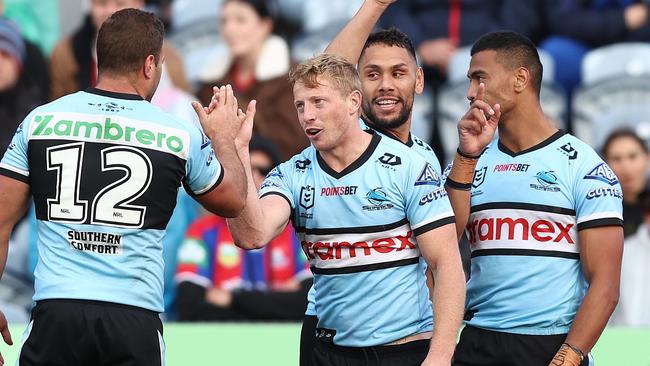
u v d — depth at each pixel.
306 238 16.73
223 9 30.77
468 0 32.97
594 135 31.61
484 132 16.52
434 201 16.09
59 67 31.52
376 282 16.36
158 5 34.34
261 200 16.58
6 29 31.25
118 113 15.54
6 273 26.58
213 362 20.75
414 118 31.52
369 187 16.25
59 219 15.35
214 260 24.53
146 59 15.84
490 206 17.17
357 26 18.39
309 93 16.03
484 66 17.17
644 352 20.50
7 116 31.08
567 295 16.91
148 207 15.45
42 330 15.25
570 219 16.88
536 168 17.03
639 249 25.61
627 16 33.16
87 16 31.50
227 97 16.22
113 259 15.33
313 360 17.16
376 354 16.48
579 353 16.41
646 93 31.78
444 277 15.86
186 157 15.65
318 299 16.88
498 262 17.09
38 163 15.45
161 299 15.76
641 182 28.45
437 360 15.45
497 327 17.11
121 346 15.24
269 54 30.62
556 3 33.59
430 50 32.34
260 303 24.03
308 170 16.70
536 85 17.20
